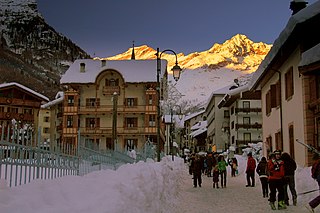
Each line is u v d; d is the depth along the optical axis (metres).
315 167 12.66
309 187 15.33
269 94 31.19
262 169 17.22
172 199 14.46
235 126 66.56
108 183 8.30
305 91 20.92
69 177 7.84
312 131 20.55
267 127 31.91
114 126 31.61
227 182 26.73
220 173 22.62
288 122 24.55
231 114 72.12
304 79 21.02
